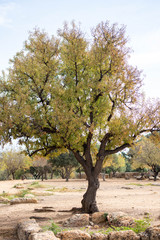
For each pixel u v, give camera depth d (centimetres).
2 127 1234
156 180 4969
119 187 3388
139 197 2202
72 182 4397
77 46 1436
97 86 1371
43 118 1345
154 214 1257
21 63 1413
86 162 1465
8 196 2336
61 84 1514
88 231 977
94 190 1420
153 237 724
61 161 5259
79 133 1349
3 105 1284
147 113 1372
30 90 1475
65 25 1458
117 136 1370
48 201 2047
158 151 4688
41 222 1191
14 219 1301
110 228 952
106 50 1412
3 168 5553
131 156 6378
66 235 773
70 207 1706
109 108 1485
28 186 3356
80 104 1400
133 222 963
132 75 1398
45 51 1432
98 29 1454
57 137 1359
